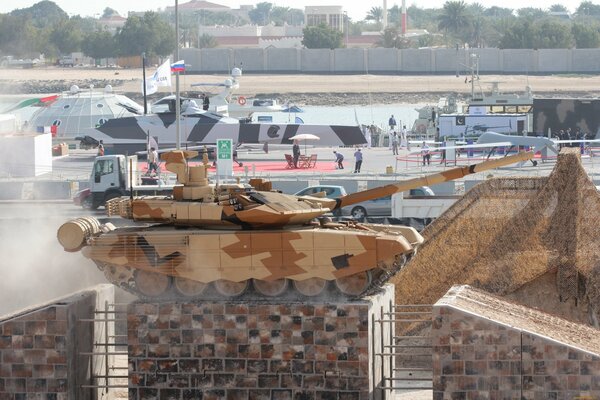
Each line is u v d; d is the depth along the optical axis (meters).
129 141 106.75
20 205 72.56
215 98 121.56
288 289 29.97
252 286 30.09
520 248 38.47
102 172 69.88
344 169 90.69
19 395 29.92
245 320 29.58
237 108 128.75
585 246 37.75
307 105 199.62
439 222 39.62
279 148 113.50
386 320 30.73
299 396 29.48
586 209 38.16
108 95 126.62
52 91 191.50
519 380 28.11
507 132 111.75
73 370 30.20
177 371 29.81
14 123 109.44
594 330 31.06
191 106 109.00
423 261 39.09
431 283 38.81
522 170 84.00
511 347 28.11
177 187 31.06
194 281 30.05
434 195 61.44
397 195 59.41
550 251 38.03
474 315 28.17
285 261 29.56
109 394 32.69
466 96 198.88
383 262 29.25
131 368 29.97
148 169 83.44
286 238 29.53
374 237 29.28
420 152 92.06
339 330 29.30
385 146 115.25
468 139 106.00
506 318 29.17
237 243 29.62
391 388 30.98
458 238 39.25
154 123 106.31
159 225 31.31
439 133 113.25
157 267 29.78
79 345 30.64
